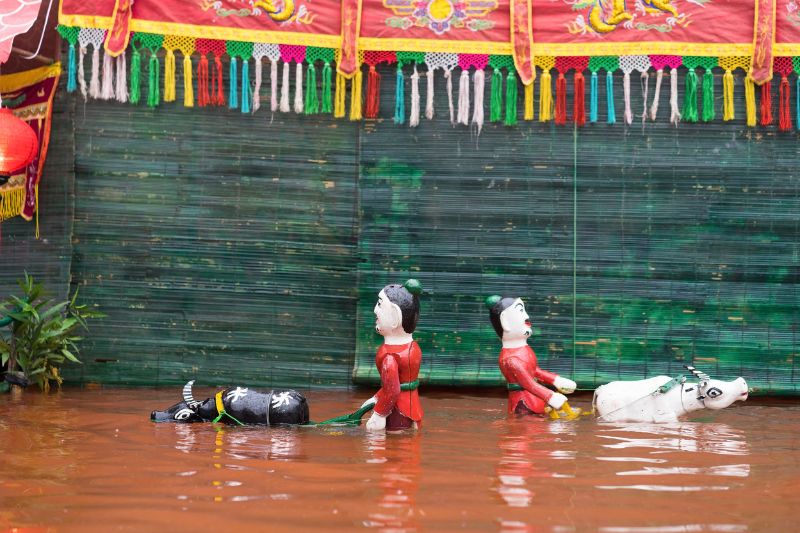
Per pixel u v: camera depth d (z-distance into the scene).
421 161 8.47
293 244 8.59
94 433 5.26
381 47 8.27
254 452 4.54
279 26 8.31
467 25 8.30
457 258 8.47
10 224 8.64
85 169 8.54
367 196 8.50
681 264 8.39
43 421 5.84
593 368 8.41
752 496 3.50
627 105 8.33
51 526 3.00
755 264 8.35
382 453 4.54
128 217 8.55
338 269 8.59
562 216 8.45
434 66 8.32
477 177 8.46
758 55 8.09
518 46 8.24
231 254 8.58
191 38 8.29
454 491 3.56
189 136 8.53
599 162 8.41
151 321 8.59
